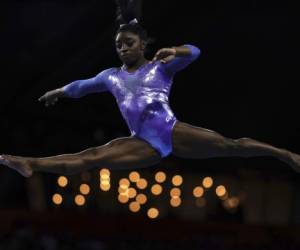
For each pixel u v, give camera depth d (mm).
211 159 37469
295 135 36938
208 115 37250
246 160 37281
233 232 33469
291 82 36375
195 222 33844
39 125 34594
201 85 36938
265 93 36844
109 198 39156
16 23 34219
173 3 30609
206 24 33500
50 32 34250
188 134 11805
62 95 13531
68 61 32469
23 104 33688
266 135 37188
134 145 11883
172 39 32938
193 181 39844
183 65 12188
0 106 33281
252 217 39625
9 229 31891
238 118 37219
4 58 33344
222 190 35281
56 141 35094
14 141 34125
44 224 32562
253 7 33781
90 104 35531
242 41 35281
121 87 12359
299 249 32844
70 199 38125
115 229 33312
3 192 36469
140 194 36812
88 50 32094
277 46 35469
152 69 12320
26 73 32969
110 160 11664
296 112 36719
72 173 11602
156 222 33750
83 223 33094
